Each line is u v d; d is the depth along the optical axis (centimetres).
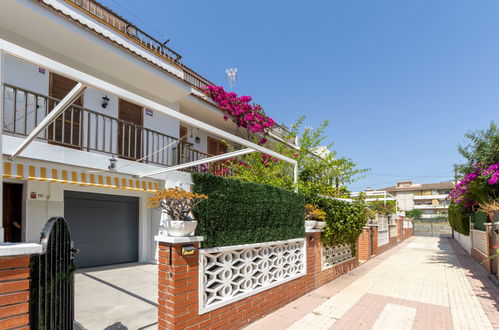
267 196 664
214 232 520
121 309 670
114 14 1237
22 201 954
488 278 1101
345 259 1150
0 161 291
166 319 448
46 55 994
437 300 802
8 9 832
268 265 665
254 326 587
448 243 2755
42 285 292
